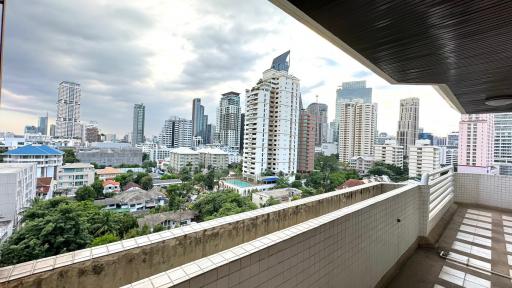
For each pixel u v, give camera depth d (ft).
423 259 12.82
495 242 15.20
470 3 7.41
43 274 3.72
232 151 215.72
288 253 5.40
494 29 8.82
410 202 13.39
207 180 116.06
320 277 6.39
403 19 8.54
